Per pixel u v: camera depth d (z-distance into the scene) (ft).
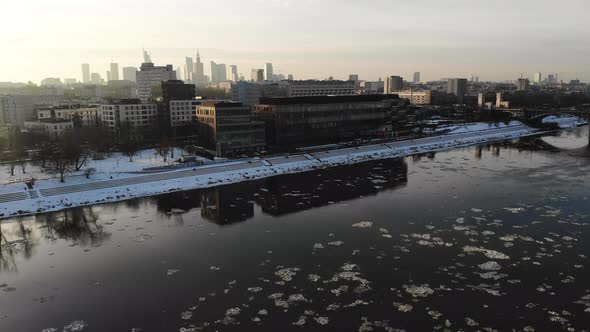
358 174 480.23
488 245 264.31
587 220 305.53
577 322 181.37
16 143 601.21
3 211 337.93
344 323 183.42
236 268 238.27
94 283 224.53
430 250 258.57
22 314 195.72
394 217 321.93
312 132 630.33
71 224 319.47
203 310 195.52
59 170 430.61
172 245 274.36
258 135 570.05
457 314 188.65
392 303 198.80
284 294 208.85
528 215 318.45
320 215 331.77
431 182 431.84
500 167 504.43
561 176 447.42
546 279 219.41
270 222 317.22
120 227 311.06
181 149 575.38
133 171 435.94
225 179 445.37
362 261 244.63
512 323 181.27
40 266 247.29
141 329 181.47
